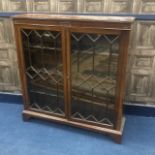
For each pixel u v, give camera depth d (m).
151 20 1.82
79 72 1.77
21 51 1.85
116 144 1.83
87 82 1.78
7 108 2.34
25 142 1.85
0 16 2.09
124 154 1.72
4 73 2.34
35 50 1.84
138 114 2.17
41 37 1.76
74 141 1.86
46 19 1.65
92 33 1.58
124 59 1.57
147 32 1.87
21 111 2.28
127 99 2.15
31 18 1.69
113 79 1.70
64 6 1.95
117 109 1.74
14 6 2.05
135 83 2.07
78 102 1.87
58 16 1.69
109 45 1.60
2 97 2.43
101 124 1.84
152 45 1.90
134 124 2.06
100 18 1.56
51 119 1.99
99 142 1.85
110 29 1.52
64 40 1.67
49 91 1.95
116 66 1.64
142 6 1.80
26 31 1.78
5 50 2.23
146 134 1.94
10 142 1.85
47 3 1.97
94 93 1.80
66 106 1.89
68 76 1.77
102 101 1.80
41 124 2.07
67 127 2.03
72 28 1.60
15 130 2.00
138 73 2.02
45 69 1.88
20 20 1.74
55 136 1.92
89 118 1.88
